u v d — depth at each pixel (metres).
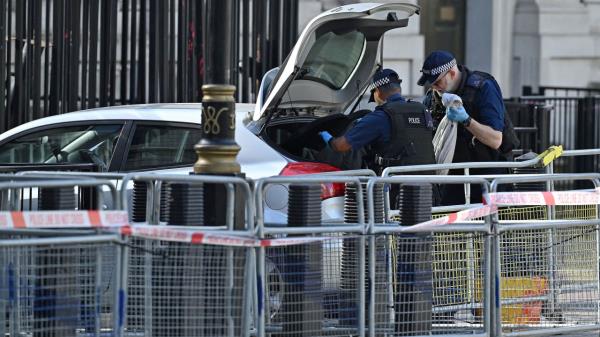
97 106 46.53
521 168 36.03
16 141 35.38
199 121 33.91
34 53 43.50
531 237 30.30
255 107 34.50
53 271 25.44
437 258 28.80
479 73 36.09
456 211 31.86
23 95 43.47
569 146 65.81
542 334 30.12
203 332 26.06
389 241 28.02
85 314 25.67
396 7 34.78
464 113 34.81
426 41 77.12
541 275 30.50
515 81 77.81
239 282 26.19
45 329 25.58
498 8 76.81
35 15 43.44
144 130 34.22
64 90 44.34
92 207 32.81
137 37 53.47
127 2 47.16
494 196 28.95
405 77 74.00
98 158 34.41
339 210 31.59
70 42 44.41
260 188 26.19
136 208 29.55
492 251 29.11
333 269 27.55
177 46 47.53
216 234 25.50
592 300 31.22
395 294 28.23
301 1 68.50
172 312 26.06
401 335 28.28
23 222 24.03
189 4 46.56
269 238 26.56
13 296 25.62
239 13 47.75
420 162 33.69
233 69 46.34
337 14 32.91
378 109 33.72
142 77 46.81
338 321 27.64
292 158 32.72
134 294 26.41
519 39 77.62
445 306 29.12
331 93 35.91
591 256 31.23
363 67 36.50
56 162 34.94
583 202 30.25
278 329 27.50
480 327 29.36
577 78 77.69
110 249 25.58
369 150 34.84
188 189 26.95
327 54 34.84
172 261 26.00
